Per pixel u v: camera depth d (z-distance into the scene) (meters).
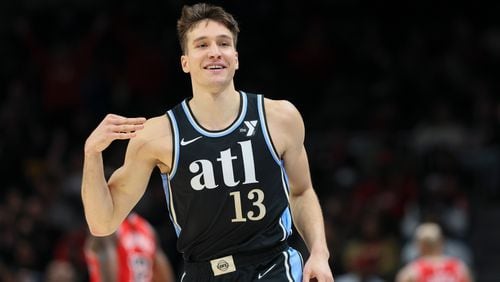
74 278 27.25
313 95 35.72
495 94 34.78
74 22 37.53
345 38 37.00
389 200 29.25
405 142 33.06
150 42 36.44
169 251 28.53
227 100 10.80
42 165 32.44
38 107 35.19
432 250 23.78
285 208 10.85
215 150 10.64
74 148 33.75
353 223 27.77
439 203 29.03
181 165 10.64
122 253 17.19
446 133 32.91
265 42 36.66
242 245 10.71
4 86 36.03
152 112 34.50
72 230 29.64
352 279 26.36
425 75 35.31
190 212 10.66
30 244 28.19
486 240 31.00
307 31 36.75
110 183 10.94
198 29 10.69
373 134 33.50
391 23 37.62
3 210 28.83
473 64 35.88
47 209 30.34
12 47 36.84
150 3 37.75
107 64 35.66
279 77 35.81
